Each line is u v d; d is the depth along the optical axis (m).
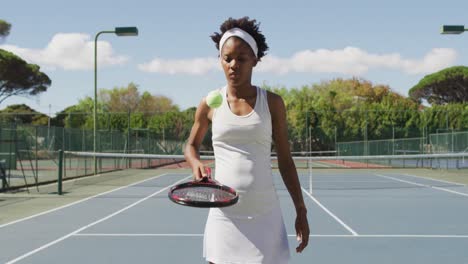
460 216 9.04
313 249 6.21
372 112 34.06
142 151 29.78
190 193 1.97
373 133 33.94
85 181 17.94
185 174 22.16
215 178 2.21
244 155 2.15
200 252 6.04
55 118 48.88
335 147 33.06
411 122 35.50
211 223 2.22
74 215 9.14
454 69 59.41
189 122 38.50
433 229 7.66
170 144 35.81
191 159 2.16
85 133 22.59
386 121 34.31
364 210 9.86
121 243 6.58
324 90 64.69
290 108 53.81
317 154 33.31
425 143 27.44
